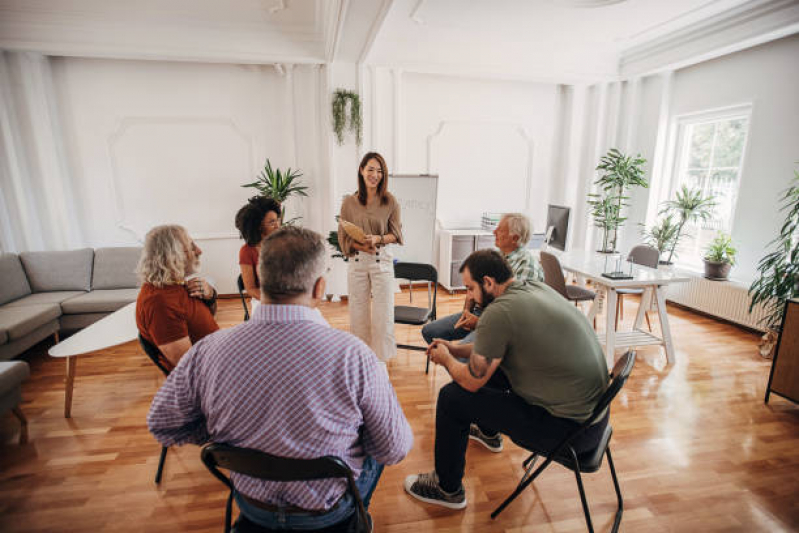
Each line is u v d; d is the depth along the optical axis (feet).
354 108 13.30
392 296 8.74
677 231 13.73
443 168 15.72
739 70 12.34
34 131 12.17
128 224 13.71
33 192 12.59
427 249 13.05
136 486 5.68
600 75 15.15
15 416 7.39
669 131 14.90
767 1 10.33
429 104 15.08
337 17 9.17
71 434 6.87
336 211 14.14
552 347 4.09
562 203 16.87
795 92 10.96
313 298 3.05
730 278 12.79
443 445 5.00
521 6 10.62
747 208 12.31
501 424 4.52
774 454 6.40
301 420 2.59
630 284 8.98
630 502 5.41
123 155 13.28
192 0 10.40
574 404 4.21
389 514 5.19
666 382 8.72
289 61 12.75
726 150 13.30
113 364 9.59
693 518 5.16
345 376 2.65
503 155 16.21
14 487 5.64
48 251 11.51
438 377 8.92
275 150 14.23
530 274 6.56
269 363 2.57
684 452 6.44
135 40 11.60
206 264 14.55
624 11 11.08
